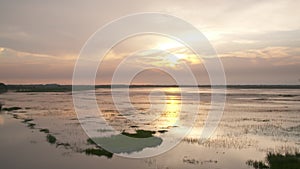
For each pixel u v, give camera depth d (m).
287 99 88.06
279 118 42.41
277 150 22.86
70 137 28.34
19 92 155.88
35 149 23.78
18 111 53.72
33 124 37.44
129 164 19.61
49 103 71.75
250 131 31.53
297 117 43.69
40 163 19.94
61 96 108.44
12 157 21.44
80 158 21.12
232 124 36.62
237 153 22.22
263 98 93.44
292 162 18.89
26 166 19.33
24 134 30.42
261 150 23.09
